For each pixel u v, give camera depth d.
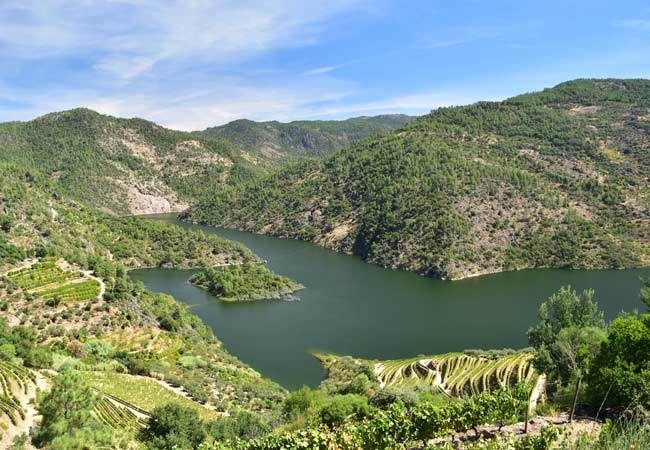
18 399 55.19
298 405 61.47
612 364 31.80
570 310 68.19
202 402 79.06
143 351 101.12
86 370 82.31
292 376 101.44
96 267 138.12
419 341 120.38
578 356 38.66
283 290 162.75
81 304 114.12
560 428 20.33
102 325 108.38
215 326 131.88
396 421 26.67
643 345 31.11
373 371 97.75
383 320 135.88
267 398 85.62
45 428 42.84
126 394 73.88
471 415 26.42
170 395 79.19
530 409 38.50
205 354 107.56
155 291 163.88
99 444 42.28
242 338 122.88
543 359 48.50
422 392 67.56
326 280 182.25
